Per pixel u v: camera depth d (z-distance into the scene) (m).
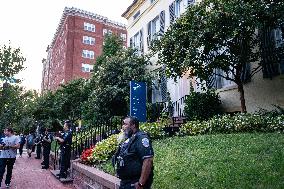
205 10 9.95
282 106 10.16
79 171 9.03
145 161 3.75
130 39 23.80
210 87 12.70
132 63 18.39
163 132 11.59
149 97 18.30
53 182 10.08
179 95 16.34
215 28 9.41
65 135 10.49
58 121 29.17
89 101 19.67
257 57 10.42
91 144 11.86
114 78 18.42
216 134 9.58
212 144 8.08
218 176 5.46
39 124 30.53
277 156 5.85
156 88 18.16
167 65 11.20
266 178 4.90
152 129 11.53
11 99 24.67
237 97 12.11
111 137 10.41
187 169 6.33
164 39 11.05
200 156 7.11
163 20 18.72
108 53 25.91
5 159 9.00
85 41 49.47
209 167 6.11
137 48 19.94
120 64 18.41
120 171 3.96
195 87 14.94
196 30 9.99
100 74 18.77
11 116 24.92
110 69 18.55
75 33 48.69
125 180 3.94
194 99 12.47
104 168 8.41
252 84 11.45
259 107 11.04
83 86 27.36
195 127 10.70
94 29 50.78
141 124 12.41
